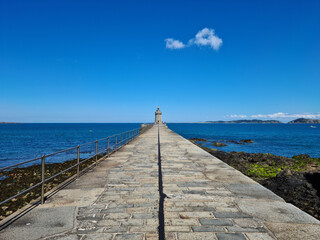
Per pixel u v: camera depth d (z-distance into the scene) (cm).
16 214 385
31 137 5316
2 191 898
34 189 896
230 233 312
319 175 961
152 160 916
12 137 5297
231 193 487
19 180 1091
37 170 1379
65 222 355
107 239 303
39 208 412
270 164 1540
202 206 412
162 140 1847
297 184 888
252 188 523
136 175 663
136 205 426
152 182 587
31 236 312
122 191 512
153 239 303
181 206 411
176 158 956
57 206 421
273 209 398
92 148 2992
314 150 3020
